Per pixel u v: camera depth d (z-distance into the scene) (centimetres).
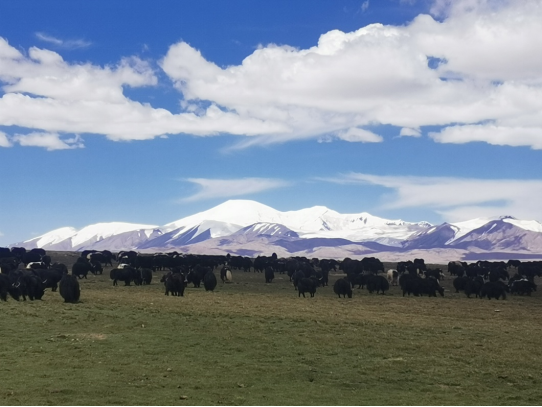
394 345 4378
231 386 3288
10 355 3772
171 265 12406
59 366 3541
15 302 6081
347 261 15062
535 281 12219
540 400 3262
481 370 3803
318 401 3058
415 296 8406
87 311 5412
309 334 4662
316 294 8388
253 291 8600
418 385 3481
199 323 4950
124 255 14588
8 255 13425
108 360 3722
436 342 4538
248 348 4166
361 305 6881
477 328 5284
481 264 16025
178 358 3844
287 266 12238
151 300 6481
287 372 3628
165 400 2945
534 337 4909
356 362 3897
